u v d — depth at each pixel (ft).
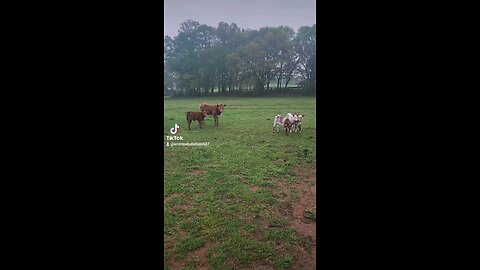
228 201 11.71
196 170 13.76
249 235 9.95
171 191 12.07
